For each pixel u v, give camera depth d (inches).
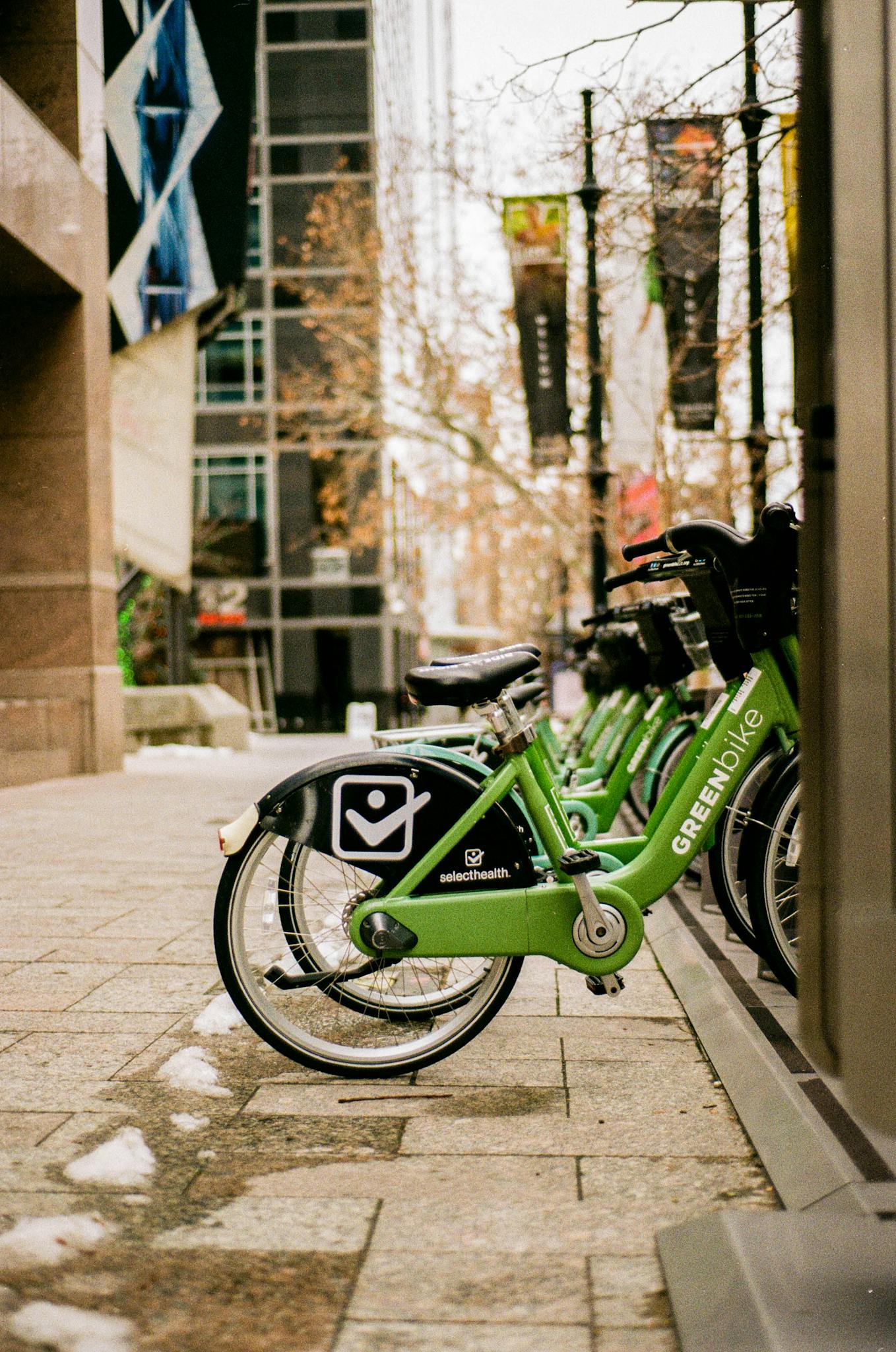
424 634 1652.3
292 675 1430.9
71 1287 77.2
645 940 178.1
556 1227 86.3
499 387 650.2
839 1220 81.1
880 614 67.6
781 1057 112.1
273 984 120.6
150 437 681.0
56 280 473.4
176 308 564.4
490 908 114.1
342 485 1343.5
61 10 475.5
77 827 318.3
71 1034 131.6
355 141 1392.7
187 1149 100.4
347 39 1397.6
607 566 533.3
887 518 67.4
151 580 1159.6
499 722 117.5
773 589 120.6
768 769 131.3
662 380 487.2
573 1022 136.7
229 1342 71.2
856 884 67.2
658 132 256.4
